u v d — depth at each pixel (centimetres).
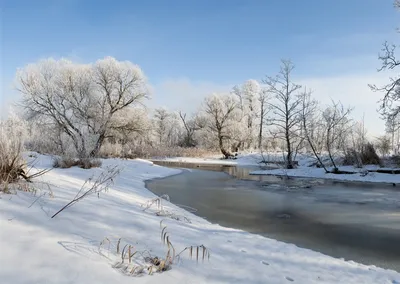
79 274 266
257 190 1394
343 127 2303
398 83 1691
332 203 1082
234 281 333
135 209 620
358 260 522
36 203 429
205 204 1027
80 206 482
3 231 312
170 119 6284
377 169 1920
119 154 2778
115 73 2834
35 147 1770
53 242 320
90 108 2727
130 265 311
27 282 239
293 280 365
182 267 341
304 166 2495
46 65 2522
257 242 546
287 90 2405
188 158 3997
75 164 1409
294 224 777
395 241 638
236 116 4441
